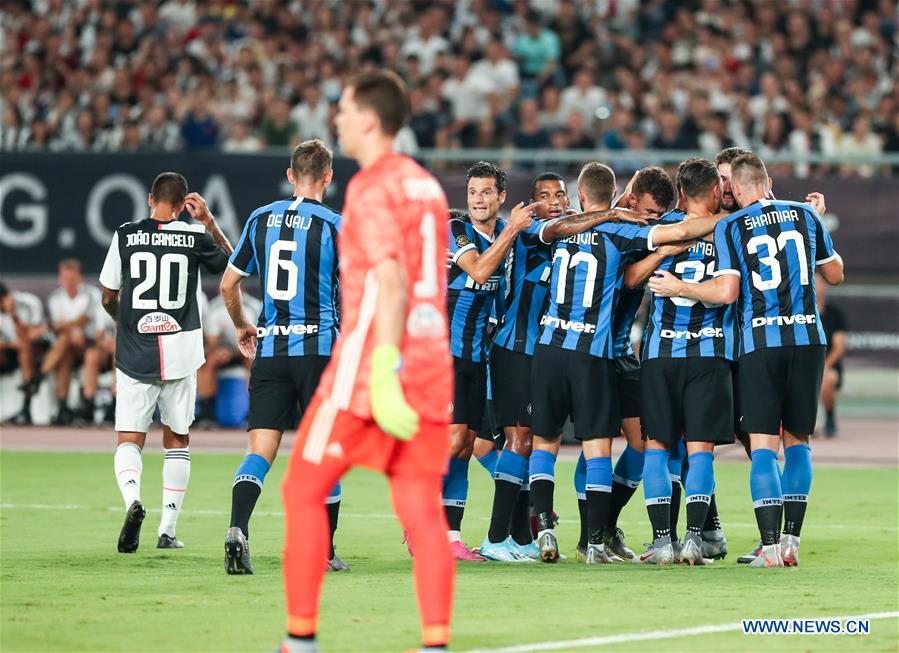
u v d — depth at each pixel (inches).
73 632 755.4
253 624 778.8
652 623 790.5
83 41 3166.8
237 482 984.9
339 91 2896.2
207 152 2347.4
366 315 640.4
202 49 3100.4
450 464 1103.6
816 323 1067.9
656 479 1080.8
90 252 2373.3
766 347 1060.5
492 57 2898.6
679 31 3107.8
